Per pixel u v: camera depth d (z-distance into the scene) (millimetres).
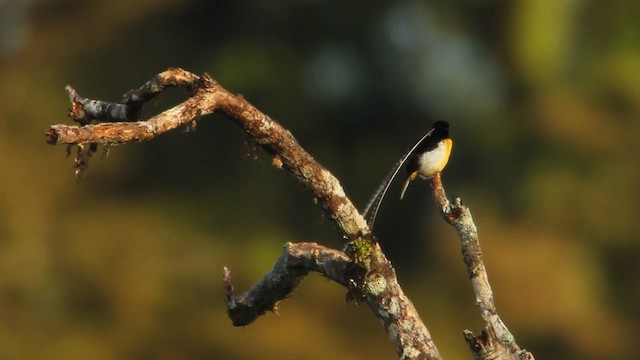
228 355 20047
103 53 23891
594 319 21578
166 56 24047
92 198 21969
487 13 23609
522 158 23438
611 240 22953
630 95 23891
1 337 19750
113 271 20891
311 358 19609
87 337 20219
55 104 23156
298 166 3471
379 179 23625
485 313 3543
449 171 23078
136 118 3625
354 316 20672
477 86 23812
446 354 20219
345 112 24000
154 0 24031
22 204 21250
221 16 24297
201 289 21062
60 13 24188
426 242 21656
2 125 22625
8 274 20281
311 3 24062
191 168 22719
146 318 20562
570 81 24141
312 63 24344
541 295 21141
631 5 24047
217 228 22234
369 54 24094
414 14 23969
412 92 23938
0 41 24141
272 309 3834
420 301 21031
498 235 22016
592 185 23312
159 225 21734
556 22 23438
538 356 21172
